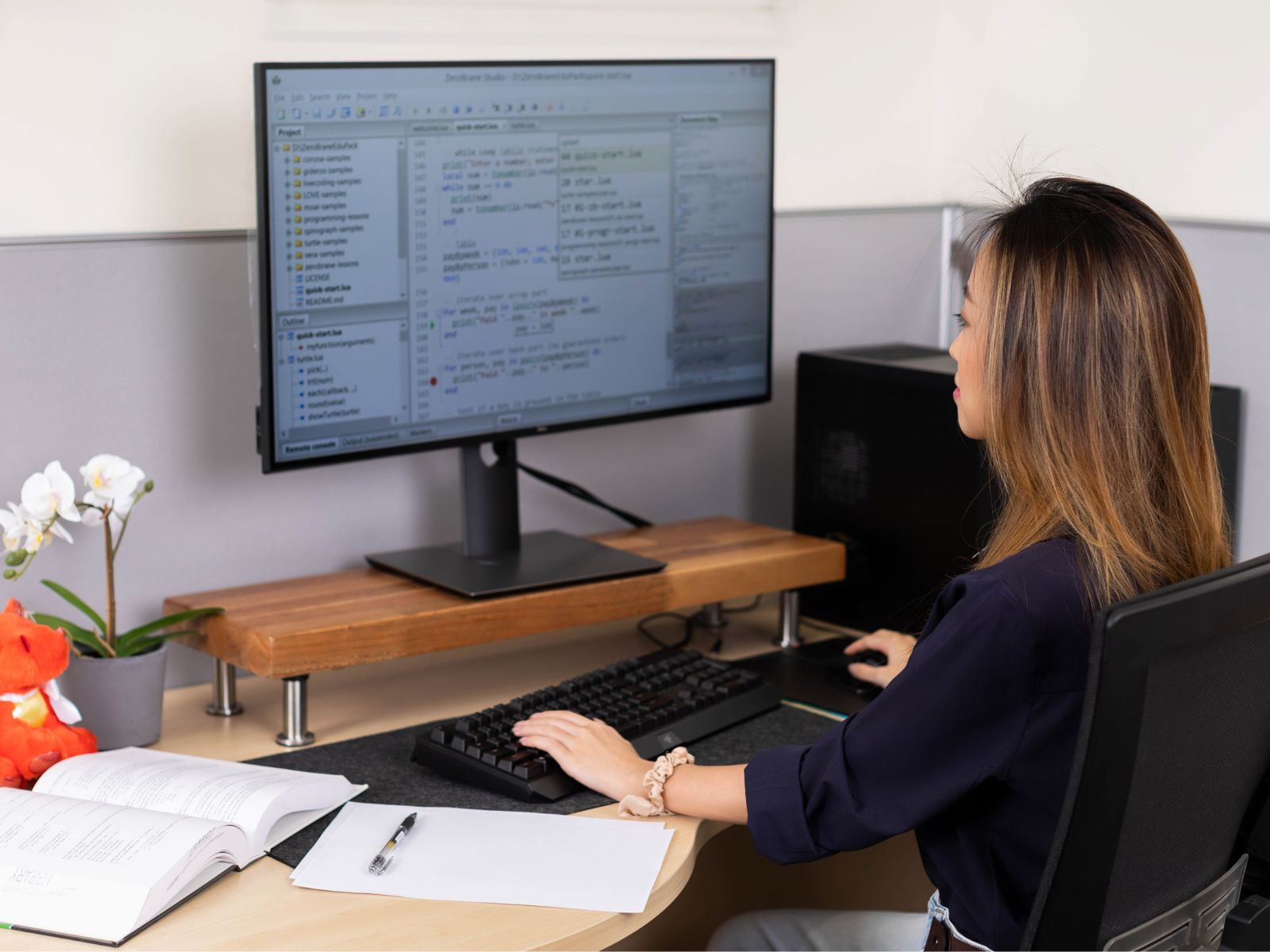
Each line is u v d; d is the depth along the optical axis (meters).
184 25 1.46
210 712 1.46
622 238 1.59
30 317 1.41
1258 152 1.72
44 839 1.05
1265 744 1.03
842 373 1.74
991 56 2.00
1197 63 1.77
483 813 1.18
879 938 1.37
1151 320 0.96
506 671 1.61
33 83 1.39
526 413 1.56
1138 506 0.97
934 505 1.63
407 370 1.46
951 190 2.09
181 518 1.53
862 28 1.98
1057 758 0.96
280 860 1.10
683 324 1.67
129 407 1.48
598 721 1.28
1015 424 0.99
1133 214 0.99
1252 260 1.74
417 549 1.63
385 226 1.41
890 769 1.01
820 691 1.52
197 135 1.48
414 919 1.00
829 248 2.00
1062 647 0.95
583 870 1.08
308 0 1.53
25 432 1.42
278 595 1.48
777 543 1.71
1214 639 0.89
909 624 1.69
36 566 1.44
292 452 1.40
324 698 1.52
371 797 1.23
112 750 1.29
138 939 0.97
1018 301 0.99
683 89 1.60
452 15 1.63
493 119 1.46
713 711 1.39
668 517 1.91
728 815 1.13
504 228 1.50
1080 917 0.88
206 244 1.50
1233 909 1.09
